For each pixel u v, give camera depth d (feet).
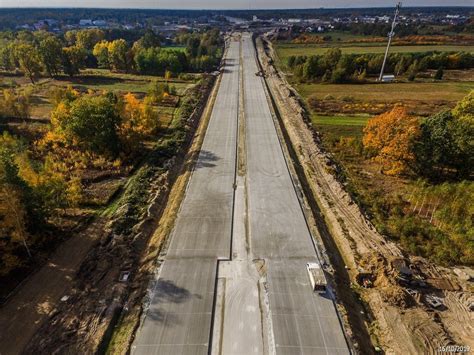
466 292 78.02
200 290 76.28
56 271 81.35
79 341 64.69
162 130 170.71
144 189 114.52
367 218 102.63
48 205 90.17
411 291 77.36
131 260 84.84
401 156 121.29
